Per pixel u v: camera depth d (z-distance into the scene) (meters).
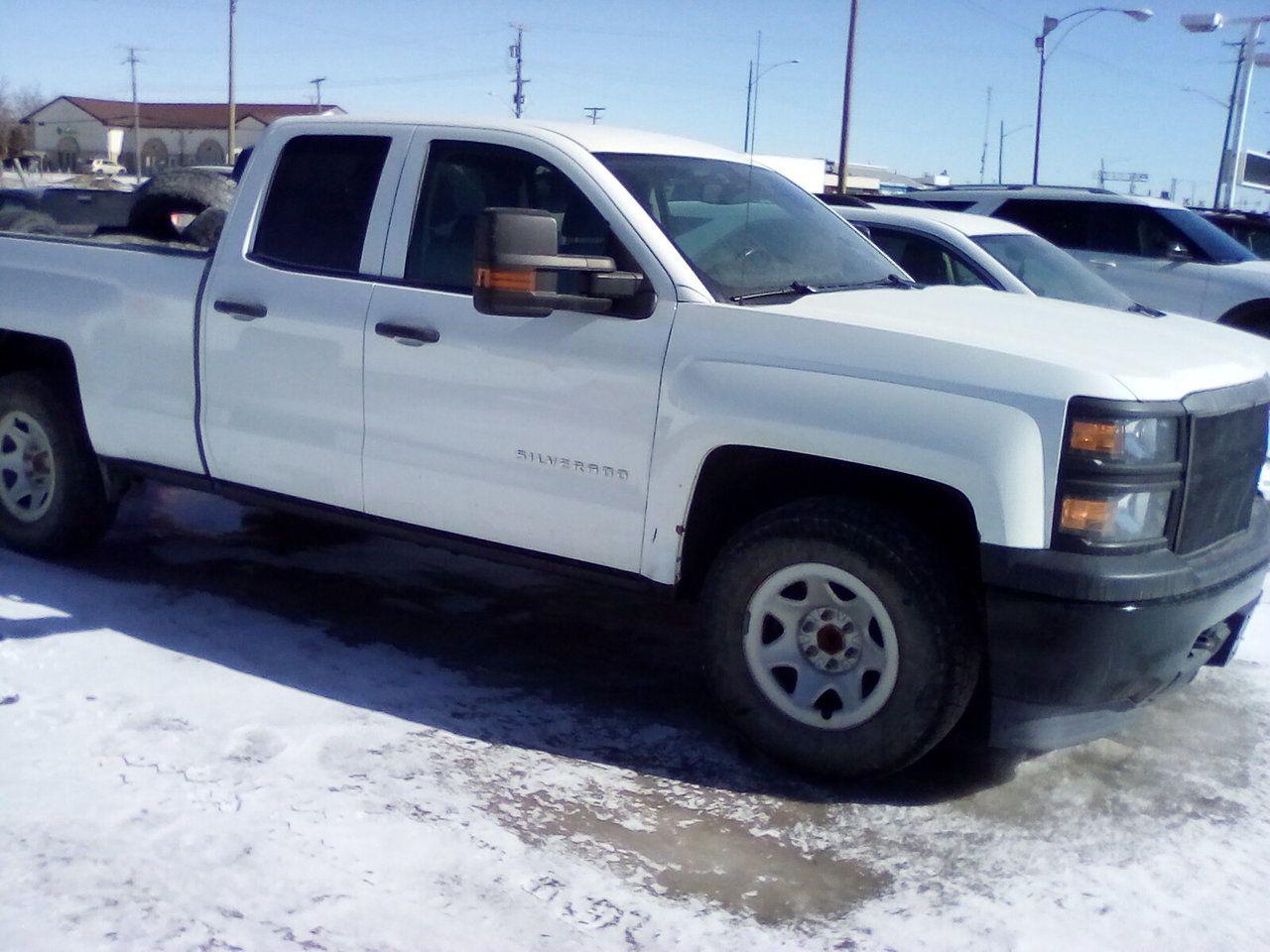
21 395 5.61
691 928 3.24
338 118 5.02
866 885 3.53
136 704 4.22
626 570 4.35
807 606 4.05
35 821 3.44
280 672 4.62
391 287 4.70
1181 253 11.52
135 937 2.98
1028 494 3.68
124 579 5.54
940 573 3.83
